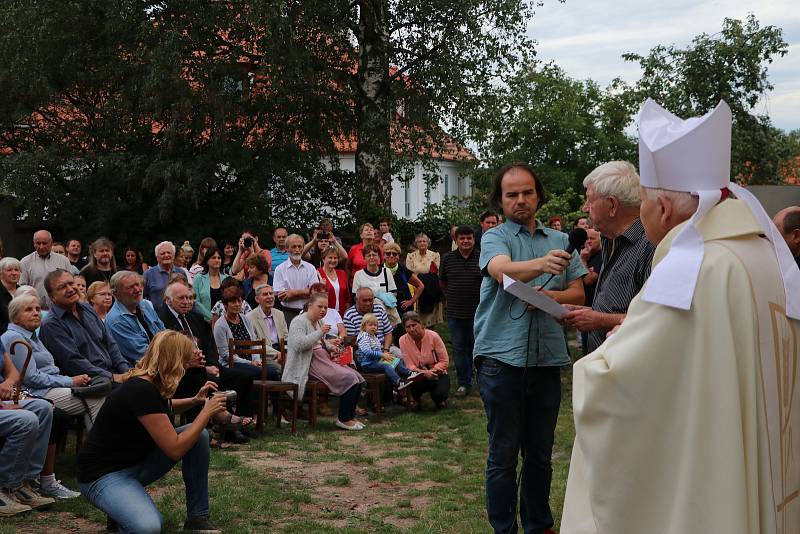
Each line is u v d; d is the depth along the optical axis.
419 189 40.38
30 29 16.81
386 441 8.55
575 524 2.76
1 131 18.89
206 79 16.77
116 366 7.46
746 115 19.62
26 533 5.47
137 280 7.76
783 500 2.45
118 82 17.55
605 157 46.59
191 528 5.53
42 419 6.05
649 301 2.46
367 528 5.66
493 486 4.46
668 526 2.44
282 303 10.68
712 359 2.39
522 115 45.19
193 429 5.02
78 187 18.77
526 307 4.40
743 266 2.42
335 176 19.92
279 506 6.16
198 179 17.08
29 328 6.61
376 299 10.73
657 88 19.97
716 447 2.36
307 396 9.34
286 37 16.48
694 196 2.58
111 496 4.83
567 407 9.88
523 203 4.43
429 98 18.67
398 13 18.41
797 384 2.55
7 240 18.23
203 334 8.55
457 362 11.02
